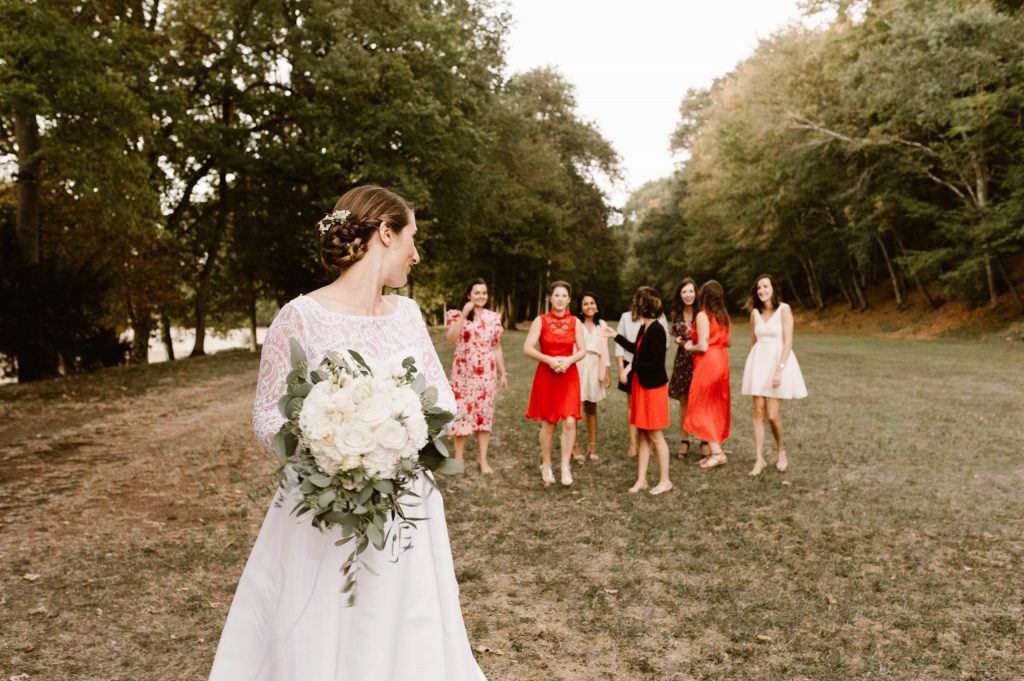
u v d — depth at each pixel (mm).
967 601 3746
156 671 3057
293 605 1827
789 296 52375
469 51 21906
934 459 6836
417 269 27453
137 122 13930
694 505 5504
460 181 22406
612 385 13539
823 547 4566
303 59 18609
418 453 1820
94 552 4492
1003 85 22859
